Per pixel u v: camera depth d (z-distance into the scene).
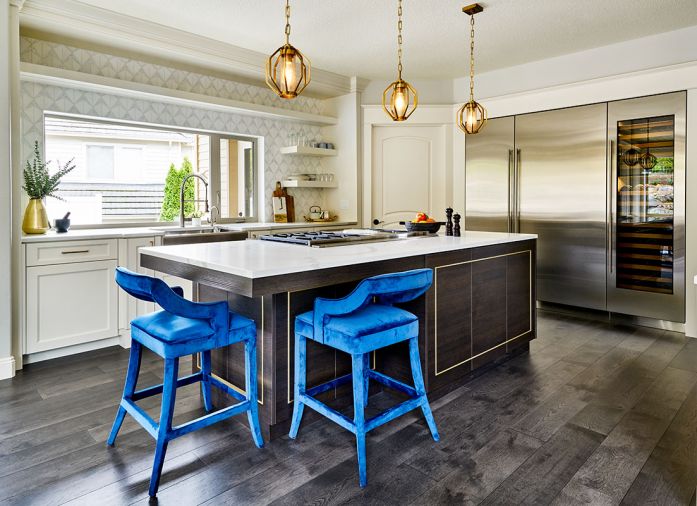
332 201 5.39
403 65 4.59
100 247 3.31
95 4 3.20
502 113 4.72
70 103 3.60
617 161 4.03
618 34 3.79
